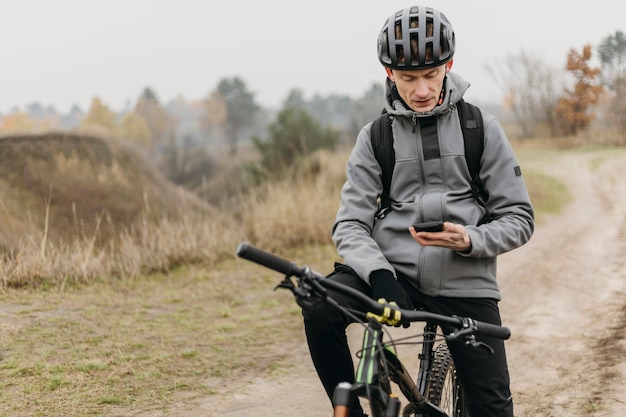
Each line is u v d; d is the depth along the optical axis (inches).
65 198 673.6
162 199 766.5
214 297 262.8
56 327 215.9
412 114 106.2
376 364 83.1
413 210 107.8
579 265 302.4
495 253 102.3
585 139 807.7
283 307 252.1
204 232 340.2
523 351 204.1
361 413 100.0
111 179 725.9
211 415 162.7
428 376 109.8
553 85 896.9
